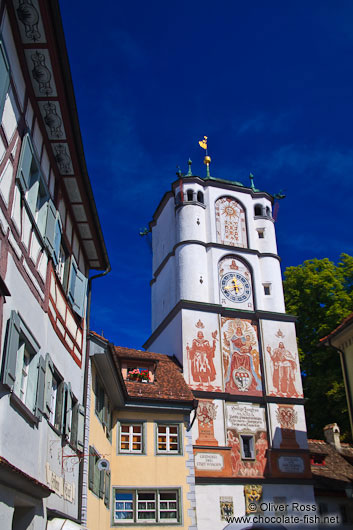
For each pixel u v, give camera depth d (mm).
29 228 11750
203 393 31844
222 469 29906
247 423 32156
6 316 9953
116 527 23531
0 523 8844
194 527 24547
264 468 31000
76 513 16000
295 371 34938
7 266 10133
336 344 27250
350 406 25797
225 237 38344
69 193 16156
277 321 36219
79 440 16406
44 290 12930
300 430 32938
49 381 13039
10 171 10430
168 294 37844
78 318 17766
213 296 35719
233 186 40188
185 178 39656
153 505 24594
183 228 37875
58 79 12086
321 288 46031
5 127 10195
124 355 31234
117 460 25094
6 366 9516
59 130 13531
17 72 11211
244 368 33906
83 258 19672
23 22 10859
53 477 13289
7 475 8859
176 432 26766
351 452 37562
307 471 31625
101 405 21672
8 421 9820
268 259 38688
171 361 33000
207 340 33688
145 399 26422
